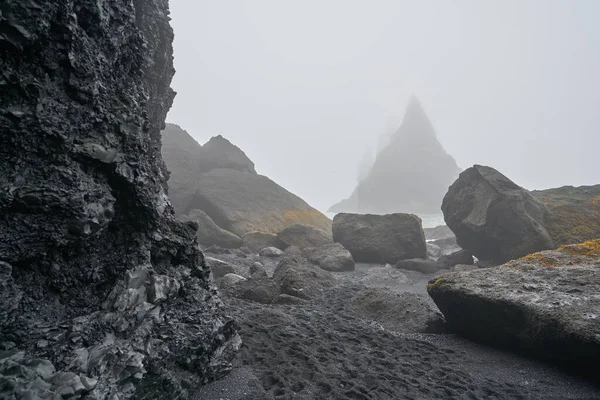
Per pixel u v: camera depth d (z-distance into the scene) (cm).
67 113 346
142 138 443
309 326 781
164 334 408
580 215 1605
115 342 343
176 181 2795
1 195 294
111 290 384
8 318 294
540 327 606
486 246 1711
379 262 1995
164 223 502
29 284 328
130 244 428
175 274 483
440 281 806
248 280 1110
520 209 1548
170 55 1114
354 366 579
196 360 449
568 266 755
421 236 1984
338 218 2239
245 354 574
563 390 524
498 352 683
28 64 319
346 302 1057
